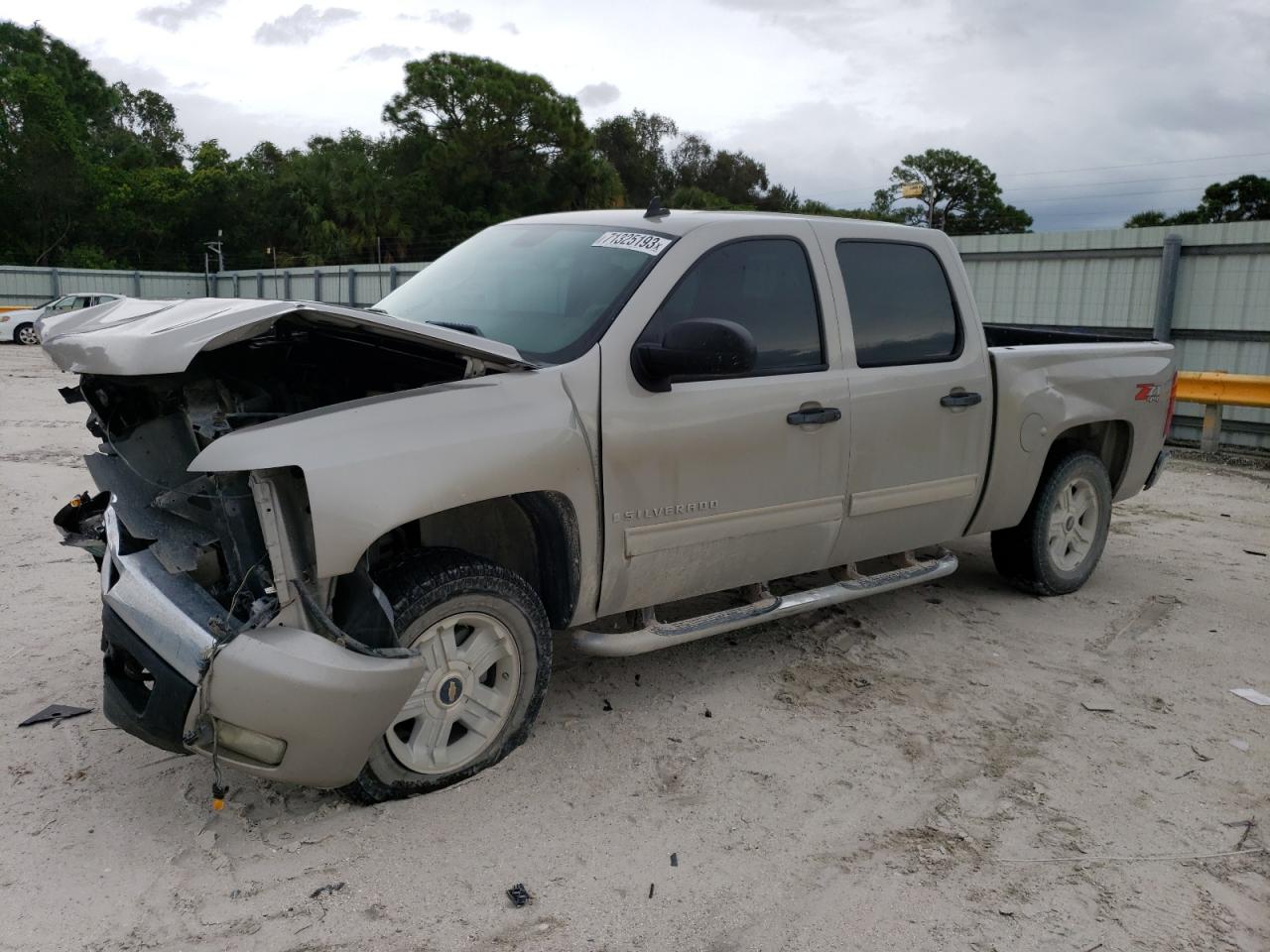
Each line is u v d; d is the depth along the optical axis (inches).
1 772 130.8
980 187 2564.0
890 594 221.3
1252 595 230.4
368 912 105.9
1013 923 109.5
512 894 109.5
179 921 103.1
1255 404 422.9
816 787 136.5
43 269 1493.6
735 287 156.4
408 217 2269.9
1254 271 456.4
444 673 127.3
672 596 153.1
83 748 137.6
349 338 134.6
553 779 134.9
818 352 166.2
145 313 127.1
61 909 104.3
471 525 144.0
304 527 112.5
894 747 149.3
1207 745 153.9
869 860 120.0
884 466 175.6
